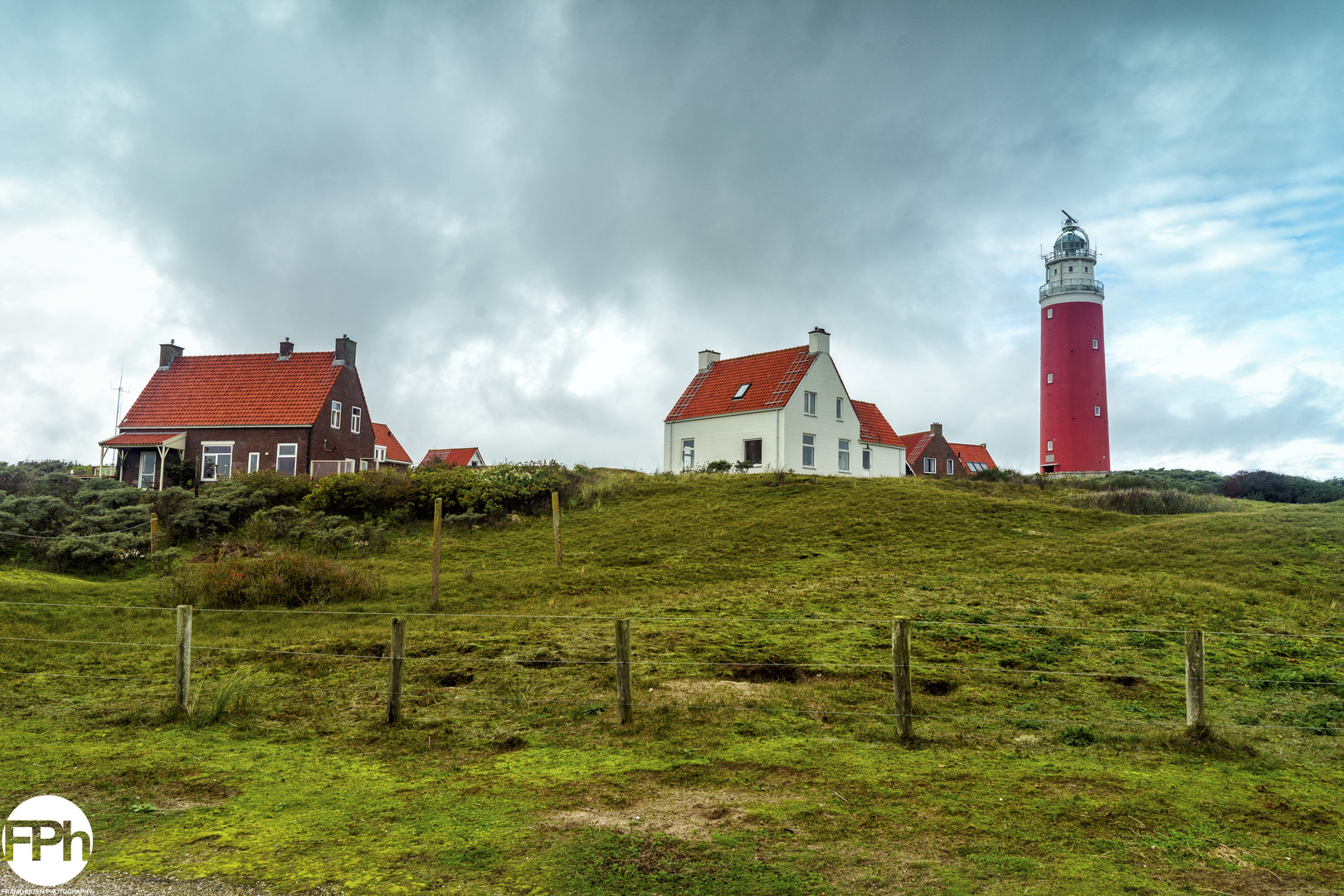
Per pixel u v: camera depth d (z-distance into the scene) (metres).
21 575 19.05
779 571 19.30
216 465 37.59
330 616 15.49
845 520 24.50
